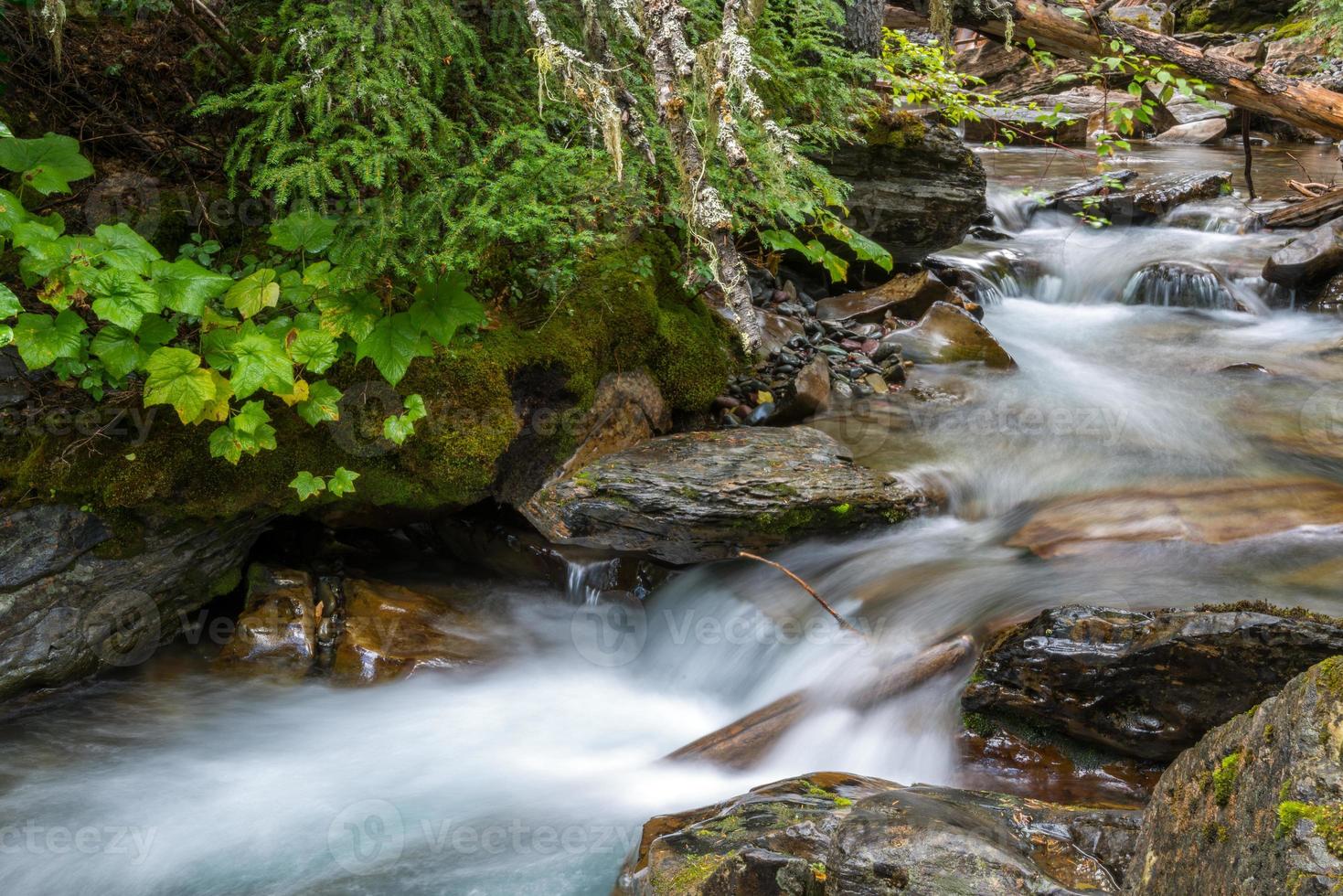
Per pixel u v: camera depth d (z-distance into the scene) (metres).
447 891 2.72
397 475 3.93
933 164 6.29
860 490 4.05
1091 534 3.92
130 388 3.56
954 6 6.57
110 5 4.04
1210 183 9.17
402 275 3.53
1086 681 2.98
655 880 2.37
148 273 3.12
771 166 3.87
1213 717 2.86
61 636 3.57
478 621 4.16
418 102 3.72
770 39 5.22
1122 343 6.48
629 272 4.54
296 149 3.69
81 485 3.47
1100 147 7.00
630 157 4.04
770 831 2.44
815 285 6.37
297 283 3.41
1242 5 16.12
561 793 3.21
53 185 3.17
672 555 4.04
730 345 5.08
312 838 3.01
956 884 2.02
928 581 3.72
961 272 7.06
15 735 3.48
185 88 4.07
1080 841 2.31
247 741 3.51
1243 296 7.09
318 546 4.38
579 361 4.20
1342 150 11.43
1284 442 4.82
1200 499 4.16
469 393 3.91
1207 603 3.27
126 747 3.45
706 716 3.71
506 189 3.74
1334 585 3.38
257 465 3.70
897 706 3.26
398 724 3.62
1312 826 1.58
